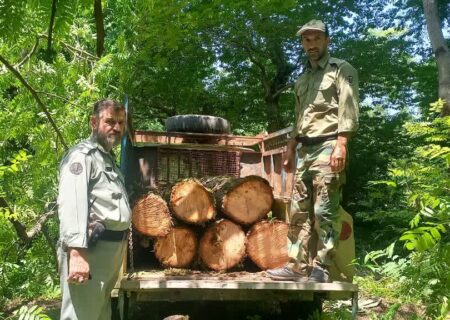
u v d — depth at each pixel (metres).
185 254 4.21
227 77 13.09
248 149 5.59
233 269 4.30
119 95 6.53
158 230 4.14
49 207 6.09
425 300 3.09
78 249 2.68
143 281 3.46
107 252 2.86
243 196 4.36
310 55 3.80
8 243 5.58
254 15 10.15
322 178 3.63
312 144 3.76
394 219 7.36
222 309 4.54
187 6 5.75
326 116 3.72
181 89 11.81
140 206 4.14
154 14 5.02
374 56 12.66
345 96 3.61
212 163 5.46
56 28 1.83
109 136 2.96
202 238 4.25
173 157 5.36
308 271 3.82
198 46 10.81
